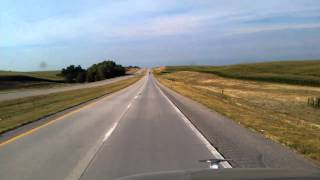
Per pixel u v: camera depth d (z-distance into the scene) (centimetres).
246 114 2434
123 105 3167
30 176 934
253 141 1402
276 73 14138
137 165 1037
